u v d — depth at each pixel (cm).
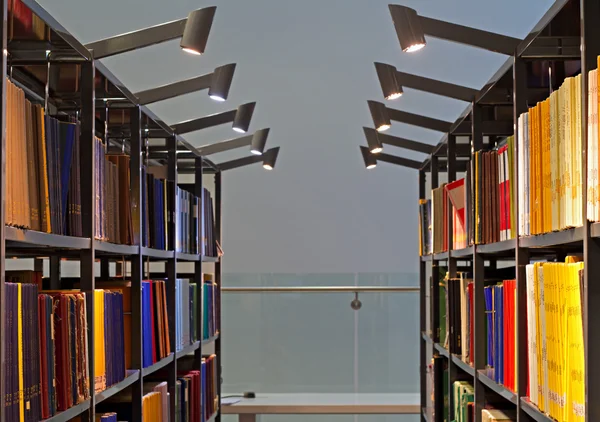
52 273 317
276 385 579
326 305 584
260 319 584
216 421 507
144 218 326
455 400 363
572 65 248
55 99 285
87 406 231
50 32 216
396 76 315
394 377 579
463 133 382
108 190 274
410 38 243
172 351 371
